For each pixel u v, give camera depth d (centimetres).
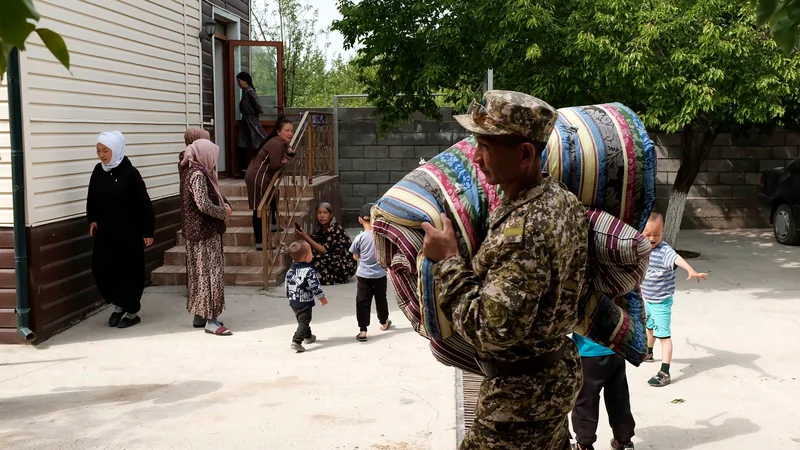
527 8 917
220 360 655
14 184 675
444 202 270
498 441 256
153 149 980
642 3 923
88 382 599
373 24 1072
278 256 980
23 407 543
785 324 759
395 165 1519
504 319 227
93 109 814
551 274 234
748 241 1329
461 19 1016
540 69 977
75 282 775
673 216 1175
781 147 1474
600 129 279
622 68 888
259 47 1361
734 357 648
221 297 736
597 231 271
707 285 961
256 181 959
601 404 551
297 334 674
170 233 1034
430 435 486
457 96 1138
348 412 528
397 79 1116
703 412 521
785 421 504
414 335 731
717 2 880
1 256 691
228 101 1339
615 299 308
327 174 1380
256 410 534
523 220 233
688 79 923
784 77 902
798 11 263
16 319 696
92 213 754
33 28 151
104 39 838
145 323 779
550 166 273
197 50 1138
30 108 692
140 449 469
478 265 244
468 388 567
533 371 252
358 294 712
